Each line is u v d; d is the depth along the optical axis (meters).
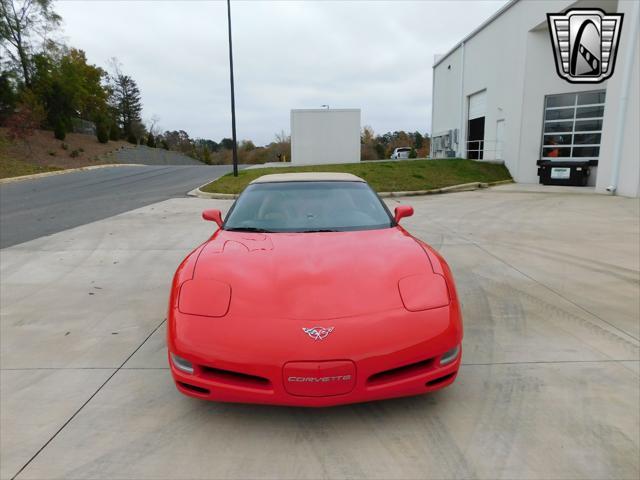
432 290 2.35
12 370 2.86
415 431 2.19
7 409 2.42
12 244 6.68
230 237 3.10
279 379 2.03
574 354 2.96
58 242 6.79
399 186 13.80
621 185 12.34
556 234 7.05
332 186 3.82
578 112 15.90
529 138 17.12
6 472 1.93
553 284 4.51
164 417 2.34
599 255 5.68
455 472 1.91
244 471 1.94
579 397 2.45
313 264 2.54
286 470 1.94
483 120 21.92
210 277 2.45
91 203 11.65
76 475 1.92
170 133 84.81
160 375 2.79
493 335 3.28
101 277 4.96
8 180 19.00
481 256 5.69
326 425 2.25
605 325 3.45
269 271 2.48
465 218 8.75
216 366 2.09
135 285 4.68
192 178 19.22
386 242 2.90
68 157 29.56
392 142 77.12
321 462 1.99
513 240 6.63
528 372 2.73
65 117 39.62
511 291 4.30
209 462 2.00
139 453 2.05
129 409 2.41
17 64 38.41
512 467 1.93
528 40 16.55
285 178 4.05
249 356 2.05
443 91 27.50
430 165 17.89
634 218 8.45
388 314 2.17
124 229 7.78
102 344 3.25
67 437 2.17
